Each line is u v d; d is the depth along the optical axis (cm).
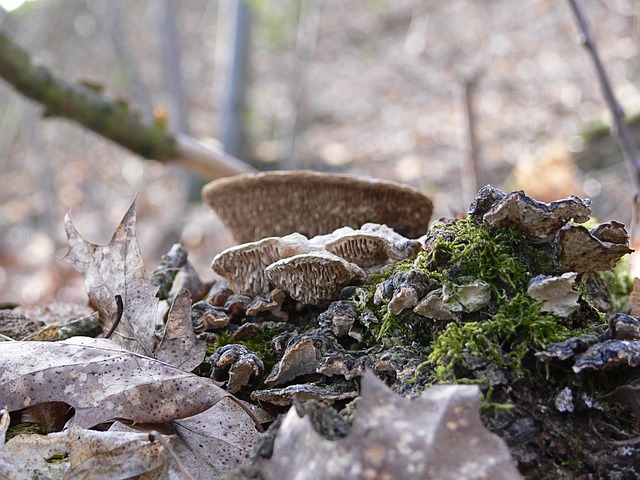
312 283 21
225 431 19
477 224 20
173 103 127
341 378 19
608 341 17
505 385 17
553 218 19
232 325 23
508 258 19
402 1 177
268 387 21
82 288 82
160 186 148
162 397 19
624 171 87
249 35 128
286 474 15
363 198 28
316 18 150
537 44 136
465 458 14
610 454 17
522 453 16
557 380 17
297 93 140
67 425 19
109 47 162
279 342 21
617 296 28
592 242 18
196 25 183
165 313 26
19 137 166
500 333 18
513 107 120
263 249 22
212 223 110
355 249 22
